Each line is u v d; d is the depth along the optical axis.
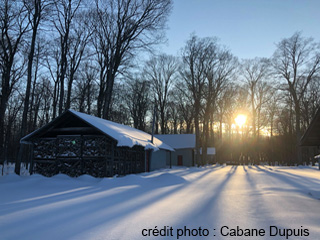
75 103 42.84
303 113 50.22
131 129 29.45
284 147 62.75
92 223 6.26
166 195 11.05
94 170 18.72
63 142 19.55
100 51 34.47
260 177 20.66
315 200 9.45
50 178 16.66
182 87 47.28
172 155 45.50
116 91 46.16
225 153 71.06
